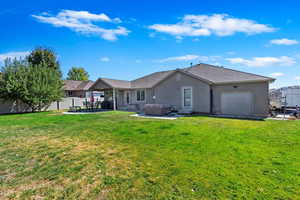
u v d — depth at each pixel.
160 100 16.80
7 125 10.09
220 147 5.23
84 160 4.42
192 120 11.04
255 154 4.57
